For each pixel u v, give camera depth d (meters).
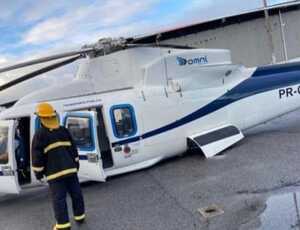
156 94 7.98
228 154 8.12
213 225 4.83
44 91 7.38
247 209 5.19
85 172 6.98
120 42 7.70
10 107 7.39
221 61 8.73
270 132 9.70
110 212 5.77
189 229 4.80
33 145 5.12
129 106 7.67
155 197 6.18
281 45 18.53
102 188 7.07
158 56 8.19
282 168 6.66
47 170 5.11
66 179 5.20
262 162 7.20
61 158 5.12
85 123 6.85
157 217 5.33
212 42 16.80
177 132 8.15
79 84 7.62
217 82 8.67
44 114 5.14
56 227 5.13
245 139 9.22
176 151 8.27
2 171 6.71
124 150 7.54
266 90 9.16
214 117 8.59
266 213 4.98
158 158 8.04
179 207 5.59
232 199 5.62
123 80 7.94
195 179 6.82
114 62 7.91
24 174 6.95
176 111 8.13
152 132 7.86
